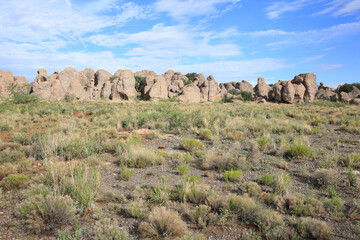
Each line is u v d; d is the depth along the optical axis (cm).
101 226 361
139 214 397
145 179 583
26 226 359
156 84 4719
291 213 419
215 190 521
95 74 6488
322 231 335
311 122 1591
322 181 555
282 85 4759
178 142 1042
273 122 1503
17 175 528
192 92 4988
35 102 2956
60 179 514
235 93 6172
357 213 406
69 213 379
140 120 1538
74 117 1794
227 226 376
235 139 1079
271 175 576
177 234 341
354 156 690
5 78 5716
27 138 979
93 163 679
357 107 3416
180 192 476
